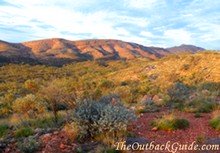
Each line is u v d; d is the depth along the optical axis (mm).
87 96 12945
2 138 9969
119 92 29953
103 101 11914
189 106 13750
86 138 8953
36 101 20969
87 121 9094
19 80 129875
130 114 9727
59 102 15023
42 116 15094
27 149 8305
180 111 12953
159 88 37875
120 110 9602
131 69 104812
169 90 18922
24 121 13086
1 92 72312
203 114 12016
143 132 9570
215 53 79000
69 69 186750
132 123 10578
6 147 8797
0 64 195125
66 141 8703
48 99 15312
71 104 13016
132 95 29234
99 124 8953
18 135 10039
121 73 105000
